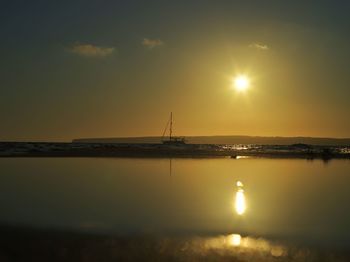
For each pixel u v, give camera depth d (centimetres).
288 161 6500
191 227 1769
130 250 1469
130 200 2408
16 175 3631
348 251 1487
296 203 2400
